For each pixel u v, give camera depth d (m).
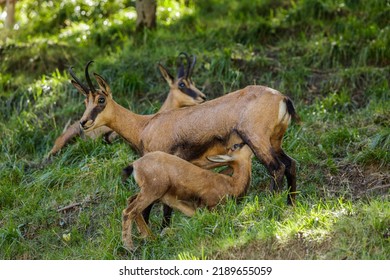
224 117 17.86
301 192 19.00
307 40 28.23
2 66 28.77
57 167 21.83
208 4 32.75
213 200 17.33
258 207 17.28
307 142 21.47
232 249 15.96
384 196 18.00
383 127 21.59
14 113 25.84
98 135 22.75
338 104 23.95
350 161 20.25
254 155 19.34
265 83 25.50
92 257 17.41
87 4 34.00
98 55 29.06
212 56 26.62
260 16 30.81
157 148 18.53
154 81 26.27
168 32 29.88
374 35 27.23
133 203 17.09
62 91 26.22
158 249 17.05
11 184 21.44
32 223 19.52
